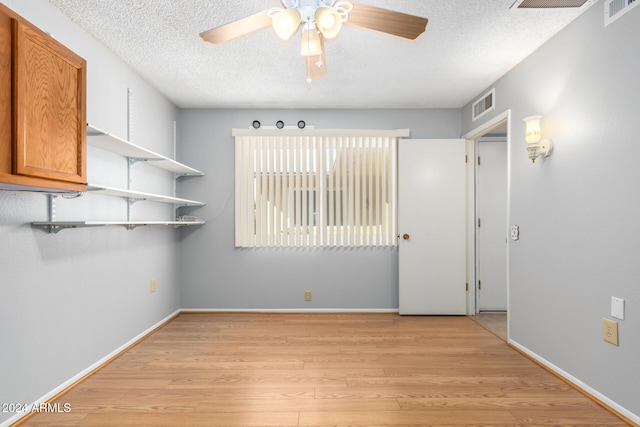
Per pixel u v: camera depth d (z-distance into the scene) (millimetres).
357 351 3074
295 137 4301
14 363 1968
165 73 3295
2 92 1514
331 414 2078
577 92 2400
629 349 1987
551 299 2660
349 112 4355
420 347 3176
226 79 3441
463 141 4238
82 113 2004
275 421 2008
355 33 2605
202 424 1977
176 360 2881
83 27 2506
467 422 1997
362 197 4332
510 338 3213
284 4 1856
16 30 1562
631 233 1975
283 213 4316
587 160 2305
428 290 4211
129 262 3180
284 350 3096
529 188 2941
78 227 2488
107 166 2850
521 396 2291
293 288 4340
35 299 2111
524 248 3010
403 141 4227
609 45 2125
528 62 2965
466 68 3215
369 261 4344
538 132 2689
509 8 2301
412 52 2906
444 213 4227
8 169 1540
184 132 4348
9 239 1939
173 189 4215
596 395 2217
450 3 2248
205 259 4344
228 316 4199
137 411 2109
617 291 2066
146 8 2287
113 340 2918
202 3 2238
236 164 4320
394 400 2238
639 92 1920
